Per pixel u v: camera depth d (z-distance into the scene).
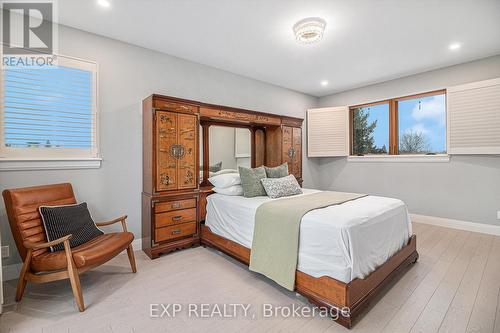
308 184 5.22
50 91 2.44
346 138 4.81
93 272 2.35
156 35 2.73
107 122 2.75
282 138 4.20
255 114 3.78
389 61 3.46
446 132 3.68
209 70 3.61
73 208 2.23
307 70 3.81
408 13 2.31
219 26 2.54
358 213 1.97
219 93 3.73
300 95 5.03
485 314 1.69
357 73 3.94
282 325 1.62
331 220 1.79
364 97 4.63
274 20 2.44
